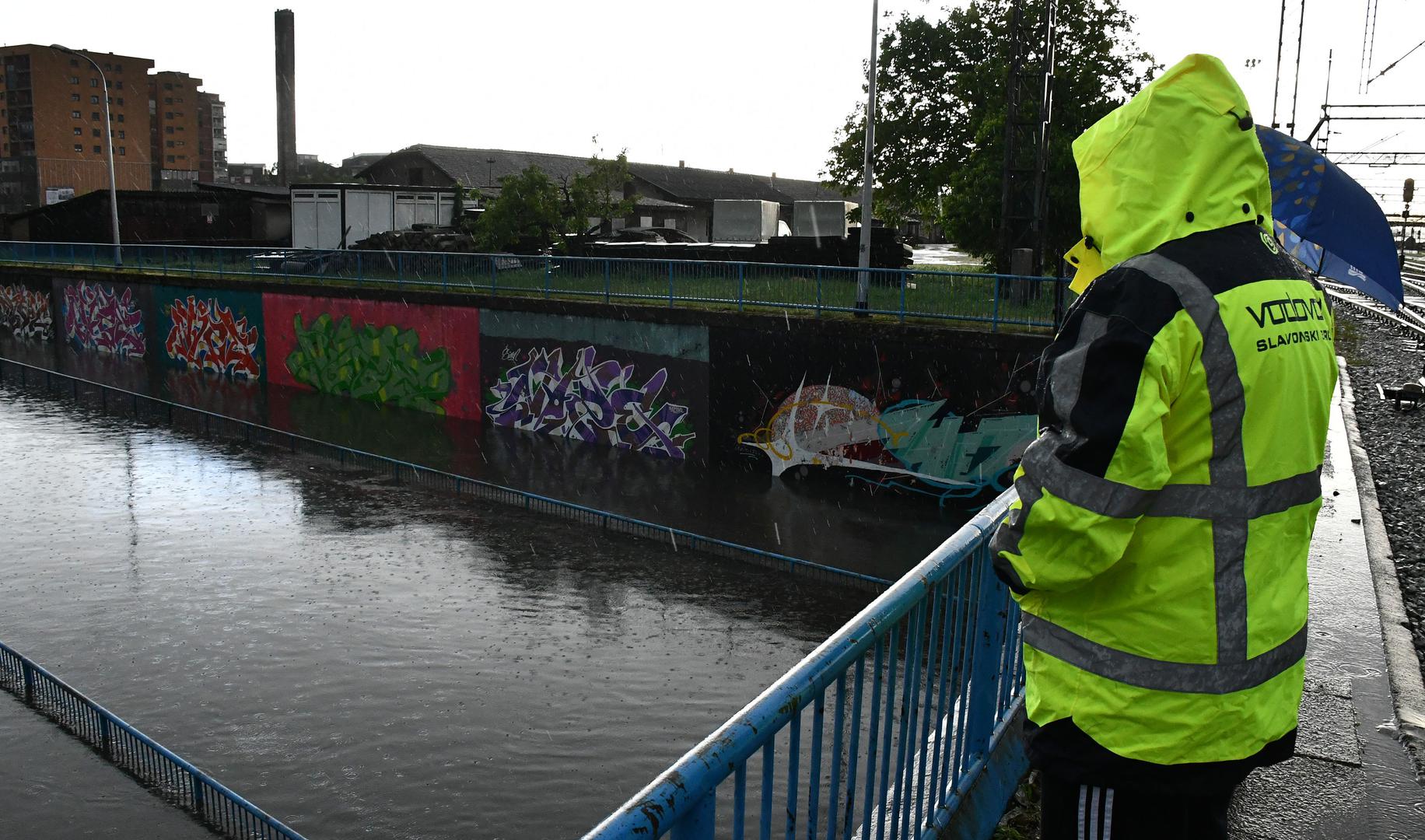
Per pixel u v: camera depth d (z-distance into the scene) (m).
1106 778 1.89
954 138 32.59
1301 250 3.79
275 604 20.53
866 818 2.32
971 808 2.99
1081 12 28.83
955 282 22.81
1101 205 1.99
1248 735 1.85
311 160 139.75
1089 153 2.05
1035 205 23.34
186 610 20.41
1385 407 13.95
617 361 29.19
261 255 42.25
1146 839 2.00
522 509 25.44
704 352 27.06
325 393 39.12
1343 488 7.21
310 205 44.47
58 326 52.50
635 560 21.78
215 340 43.59
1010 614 3.35
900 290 23.67
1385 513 7.82
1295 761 3.39
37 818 13.83
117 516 26.17
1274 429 1.81
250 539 24.31
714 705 15.98
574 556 22.22
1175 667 1.82
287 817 13.64
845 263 31.48
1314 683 3.96
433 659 17.89
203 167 147.38
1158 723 1.83
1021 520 1.78
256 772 14.69
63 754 15.45
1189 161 1.89
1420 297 33.34
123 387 41.81
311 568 22.33
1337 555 5.55
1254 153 1.93
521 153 72.75
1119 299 1.79
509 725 15.63
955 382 22.39
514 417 32.59
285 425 34.47
